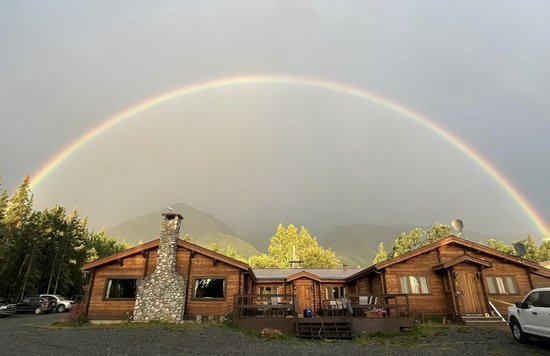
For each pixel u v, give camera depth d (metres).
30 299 32.53
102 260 22.08
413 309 20.95
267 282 28.42
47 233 42.88
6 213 40.59
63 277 44.75
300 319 17.47
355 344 14.55
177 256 22.31
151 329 16.81
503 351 11.79
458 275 20.62
